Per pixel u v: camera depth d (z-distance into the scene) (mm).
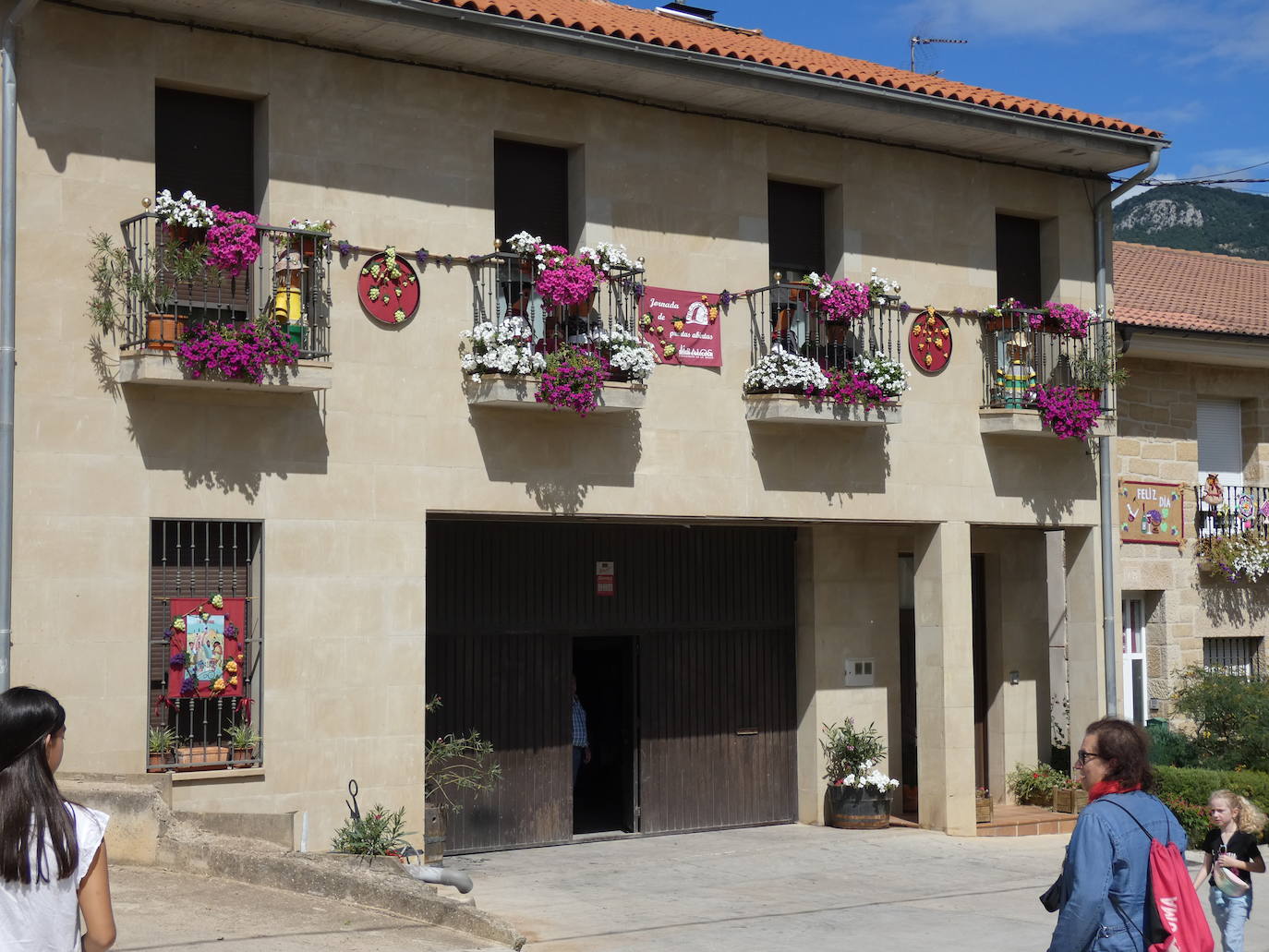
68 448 12398
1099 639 18719
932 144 17594
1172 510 20859
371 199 13977
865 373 16281
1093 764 6156
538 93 15008
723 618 17797
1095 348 18516
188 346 12430
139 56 12867
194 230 12750
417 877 11875
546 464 14812
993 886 14383
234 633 13156
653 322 15539
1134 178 18656
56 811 4504
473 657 15914
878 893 13938
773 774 18047
